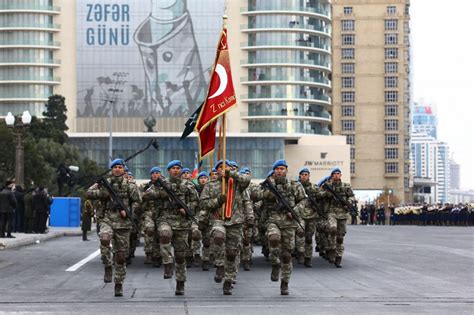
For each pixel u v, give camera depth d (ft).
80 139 424.05
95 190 52.34
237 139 433.48
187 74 436.35
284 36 442.50
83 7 435.94
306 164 440.45
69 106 435.94
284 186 53.78
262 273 69.72
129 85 435.94
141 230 65.72
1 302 49.52
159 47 435.94
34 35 434.30
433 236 153.28
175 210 53.67
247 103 445.37
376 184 544.62
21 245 113.91
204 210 53.16
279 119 442.50
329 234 78.84
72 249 106.11
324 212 77.36
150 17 436.35
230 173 52.85
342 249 77.00
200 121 59.93
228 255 53.11
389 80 545.85
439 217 269.03
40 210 141.69
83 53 435.53
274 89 443.32
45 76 435.94
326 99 459.73
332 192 76.89
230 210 52.65
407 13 568.00
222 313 44.45
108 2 435.53
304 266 77.56
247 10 441.68
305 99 445.78
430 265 78.89
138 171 423.64
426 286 58.90
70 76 437.99
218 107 58.85
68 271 72.69
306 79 447.01
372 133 545.44
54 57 437.99
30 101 434.71
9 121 144.56
